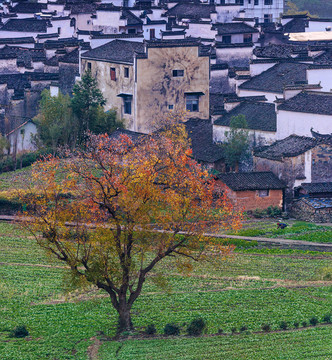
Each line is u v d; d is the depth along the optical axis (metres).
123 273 129.38
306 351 118.38
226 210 133.12
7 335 131.75
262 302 147.50
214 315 140.12
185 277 163.62
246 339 125.50
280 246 188.50
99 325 136.38
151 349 120.81
